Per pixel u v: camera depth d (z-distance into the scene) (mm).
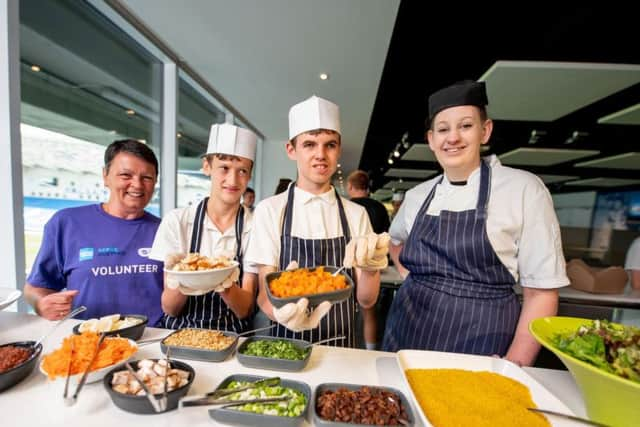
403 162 7695
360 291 1175
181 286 958
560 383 922
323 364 960
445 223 1293
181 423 680
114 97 2604
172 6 2369
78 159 2176
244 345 997
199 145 4383
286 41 2811
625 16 2068
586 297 2242
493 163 1328
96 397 758
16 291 1142
